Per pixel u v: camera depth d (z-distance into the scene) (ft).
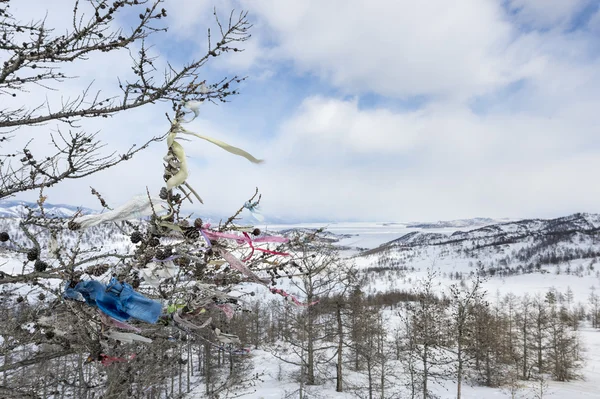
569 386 83.56
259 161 3.86
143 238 4.98
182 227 4.54
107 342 6.07
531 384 83.05
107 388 12.82
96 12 9.55
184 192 4.46
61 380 12.93
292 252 5.76
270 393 55.42
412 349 60.70
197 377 58.08
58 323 6.22
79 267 5.46
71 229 4.79
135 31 10.00
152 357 14.99
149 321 4.87
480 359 75.82
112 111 10.43
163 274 5.13
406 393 61.62
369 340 62.23
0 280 5.78
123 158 10.39
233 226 4.73
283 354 77.41
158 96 10.34
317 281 48.47
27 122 10.16
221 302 6.04
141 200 4.61
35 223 6.32
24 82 10.33
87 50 9.86
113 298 4.88
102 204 4.95
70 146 9.22
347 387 61.26
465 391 70.38
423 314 57.36
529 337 107.76
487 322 78.07
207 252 4.83
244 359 49.96
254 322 73.92
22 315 7.35
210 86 10.28
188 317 5.77
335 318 59.88
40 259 5.92
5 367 7.59
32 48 9.77
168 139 4.29
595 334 177.58
